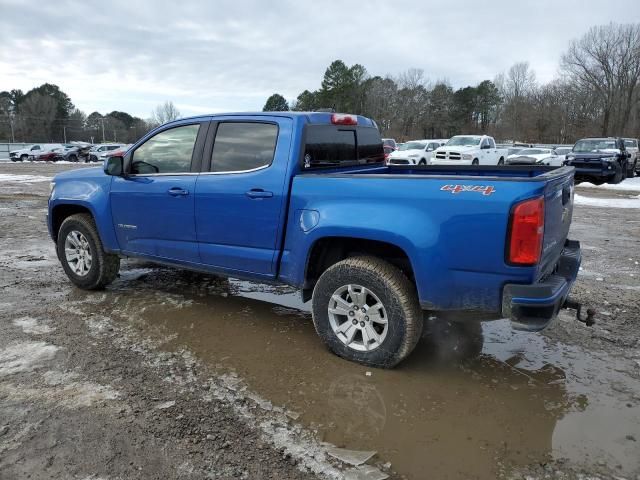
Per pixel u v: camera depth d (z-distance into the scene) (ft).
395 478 8.14
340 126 14.55
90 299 16.39
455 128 285.84
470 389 11.02
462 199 10.25
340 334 12.22
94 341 13.00
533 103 246.68
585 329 14.48
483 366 12.16
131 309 15.53
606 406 10.42
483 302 10.45
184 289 17.72
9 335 13.23
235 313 15.42
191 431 9.21
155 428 9.26
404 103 272.92
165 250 15.07
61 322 14.26
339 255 12.87
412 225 10.70
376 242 11.81
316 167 13.35
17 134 306.96
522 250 9.81
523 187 9.80
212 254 14.03
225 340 13.34
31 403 9.97
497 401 10.55
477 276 10.30
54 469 8.10
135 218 15.51
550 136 240.53
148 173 15.28
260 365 11.92
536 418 9.93
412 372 11.75
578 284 18.67
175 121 14.80
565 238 13.15
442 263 10.50
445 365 12.17
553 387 11.18
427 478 8.16
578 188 61.00
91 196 16.47
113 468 8.16
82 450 8.58
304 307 16.16
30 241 25.29
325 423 9.61
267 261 13.01
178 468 8.22
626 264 21.91
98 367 11.55
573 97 222.89
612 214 38.42
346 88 260.21
